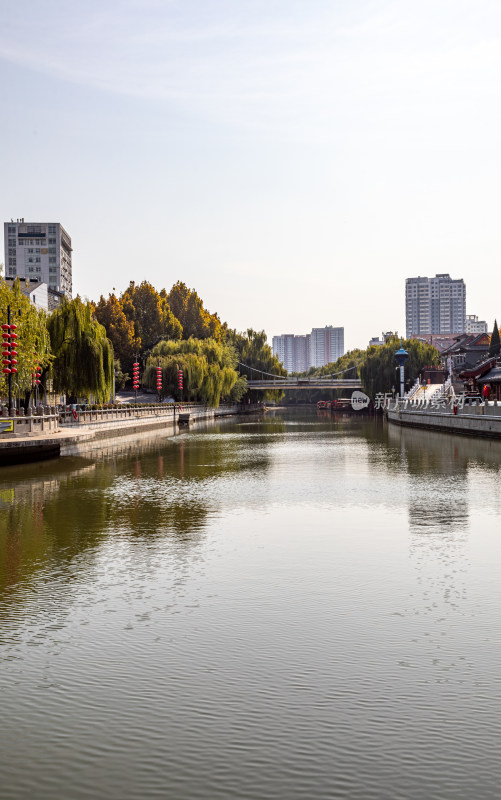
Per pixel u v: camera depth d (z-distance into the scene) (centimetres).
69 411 6212
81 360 6378
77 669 1134
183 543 2066
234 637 1274
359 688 1051
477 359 15150
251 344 18488
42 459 4731
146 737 912
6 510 2670
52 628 1331
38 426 5078
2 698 1029
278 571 1734
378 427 9962
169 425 10450
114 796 788
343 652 1196
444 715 963
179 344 13975
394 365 13962
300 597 1518
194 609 1440
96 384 6450
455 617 1377
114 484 3472
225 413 15862
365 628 1317
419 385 13300
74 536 2173
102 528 2303
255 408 19525
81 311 6462
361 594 1536
